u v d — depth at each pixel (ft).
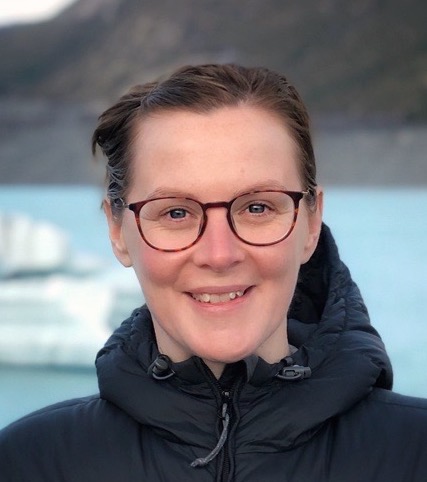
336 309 3.38
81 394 19.42
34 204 65.77
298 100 3.17
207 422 3.01
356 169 72.43
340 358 3.17
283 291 2.94
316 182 3.23
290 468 2.95
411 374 21.84
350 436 3.04
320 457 2.99
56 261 28.76
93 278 27.27
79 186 76.79
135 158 3.04
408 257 39.75
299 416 3.00
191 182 2.84
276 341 3.14
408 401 3.19
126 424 3.15
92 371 21.39
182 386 3.05
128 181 3.08
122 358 3.22
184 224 2.89
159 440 3.06
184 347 3.00
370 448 3.01
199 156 2.85
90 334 22.65
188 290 2.89
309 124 3.19
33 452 3.19
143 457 3.03
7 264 27.61
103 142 3.27
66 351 21.98
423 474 2.96
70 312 23.36
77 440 3.16
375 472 2.96
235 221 2.87
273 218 2.91
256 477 2.93
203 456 2.97
